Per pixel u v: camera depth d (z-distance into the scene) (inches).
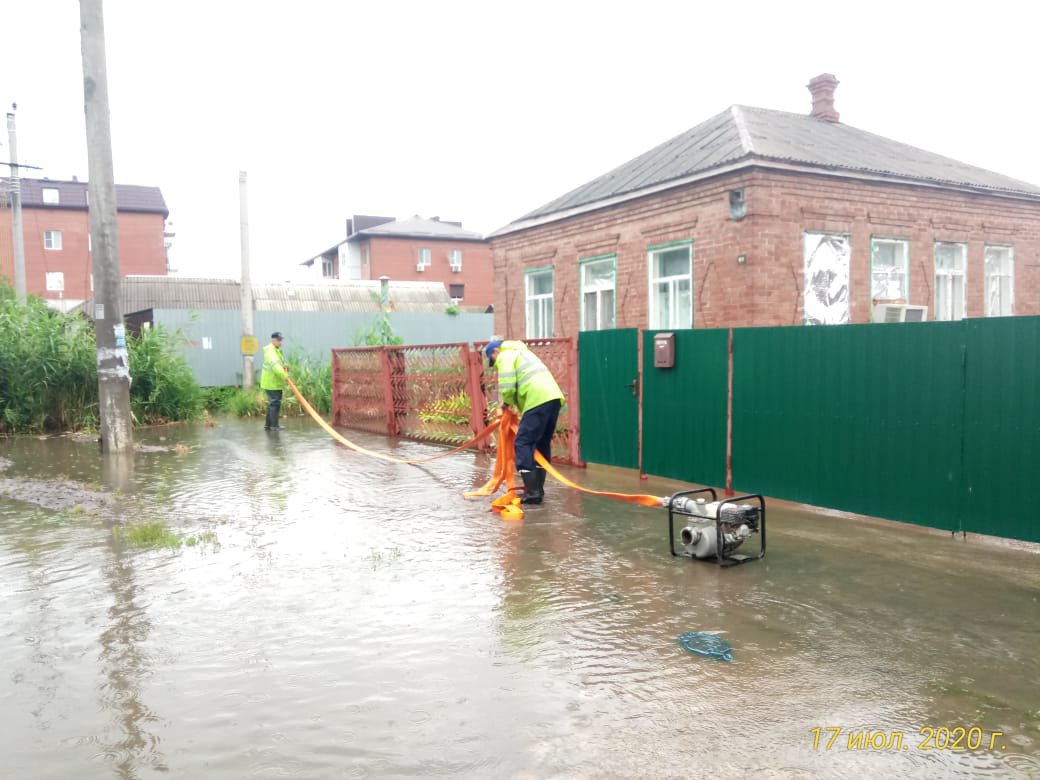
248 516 292.5
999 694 141.1
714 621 178.4
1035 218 632.4
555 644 165.2
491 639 168.1
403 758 119.7
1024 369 221.6
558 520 283.0
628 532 264.5
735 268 496.4
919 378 249.3
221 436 571.8
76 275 2130.9
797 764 118.0
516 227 724.7
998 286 624.7
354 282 1550.2
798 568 219.9
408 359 541.0
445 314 953.5
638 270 584.1
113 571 220.4
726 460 320.2
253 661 157.2
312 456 462.0
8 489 350.0
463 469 405.4
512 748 122.5
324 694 141.9
